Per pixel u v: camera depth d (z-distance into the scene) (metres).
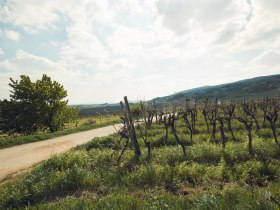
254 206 6.17
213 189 8.44
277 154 12.26
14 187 10.32
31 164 16.05
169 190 9.19
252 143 13.59
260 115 28.28
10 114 34.81
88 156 13.82
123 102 13.91
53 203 8.62
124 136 13.88
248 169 10.30
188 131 22.12
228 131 20.34
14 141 23.94
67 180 10.34
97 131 33.44
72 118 39.81
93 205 7.68
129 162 12.74
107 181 10.29
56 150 20.23
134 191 9.12
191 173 10.15
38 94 34.59
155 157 13.08
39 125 36.25
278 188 7.62
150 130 23.78
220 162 11.68
